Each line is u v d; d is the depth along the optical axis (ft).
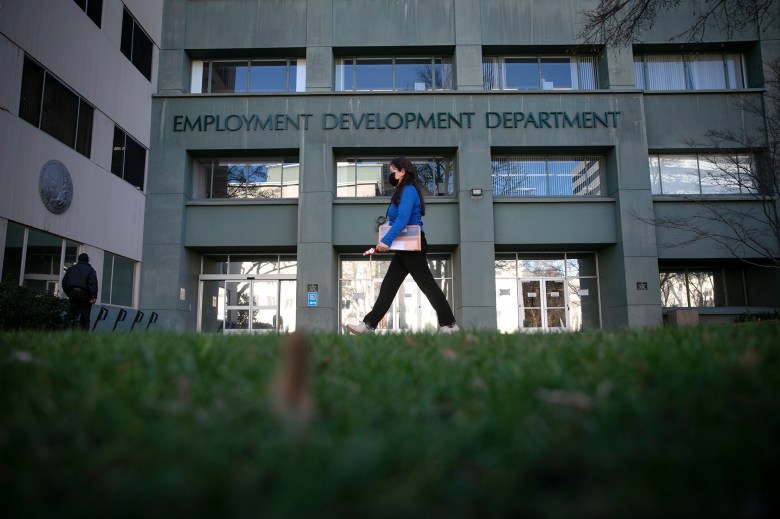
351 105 62.75
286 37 64.69
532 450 4.20
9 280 36.91
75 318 39.73
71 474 3.88
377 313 21.66
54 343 11.20
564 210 62.23
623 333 13.88
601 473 3.87
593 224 61.98
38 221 43.42
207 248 63.57
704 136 63.10
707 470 3.67
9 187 40.40
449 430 4.75
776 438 4.60
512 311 64.64
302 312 59.26
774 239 61.31
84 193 49.83
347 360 8.98
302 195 61.21
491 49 65.10
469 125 62.13
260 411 5.10
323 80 63.77
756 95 63.52
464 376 7.23
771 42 63.36
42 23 44.21
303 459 3.96
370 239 61.46
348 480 3.59
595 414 5.25
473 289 59.36
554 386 6.58
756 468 3.68
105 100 53.47
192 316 64.34
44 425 4.94
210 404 5.77
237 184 64.80
